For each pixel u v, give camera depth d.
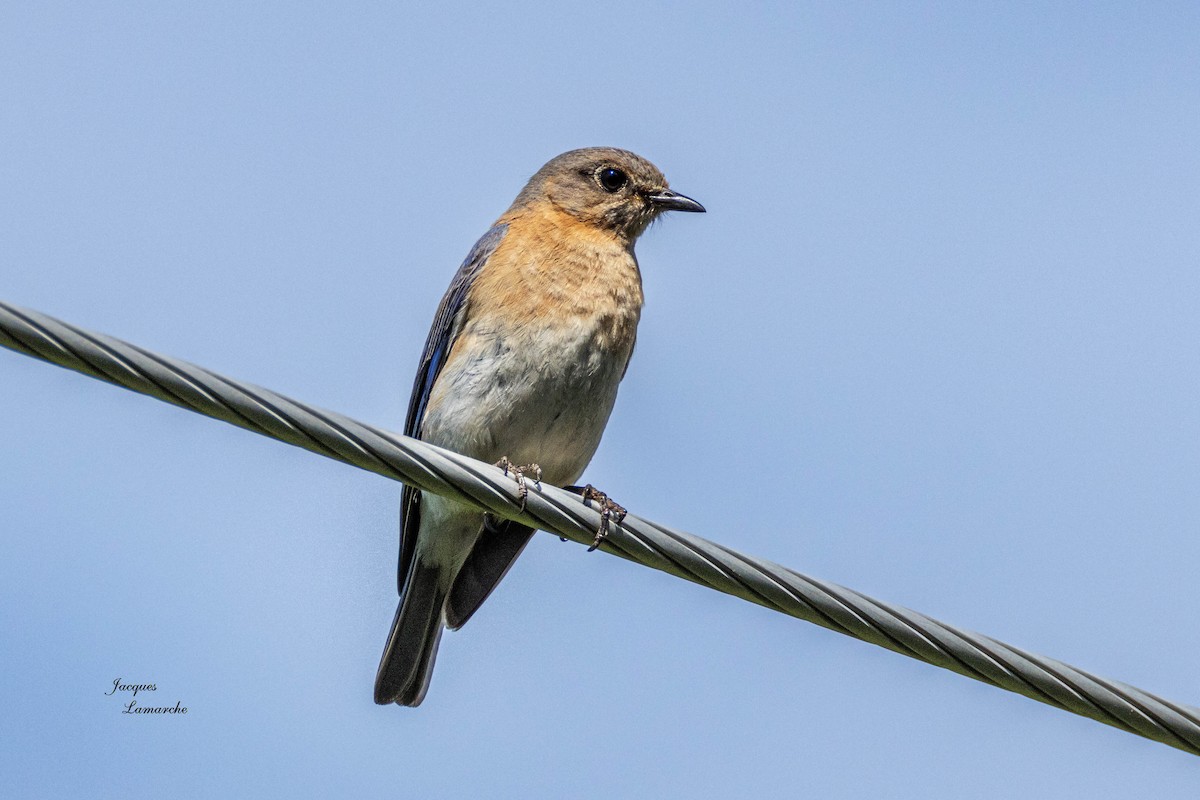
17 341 7.83
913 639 9.12
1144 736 9.36
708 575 9.34
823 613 9.17
